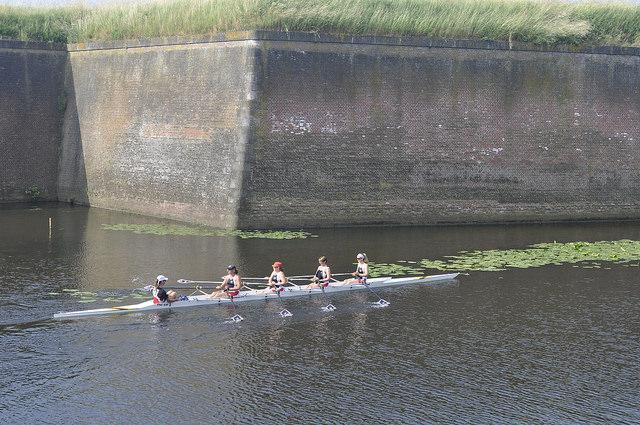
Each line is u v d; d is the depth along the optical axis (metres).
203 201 33.69
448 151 34.75
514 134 35.66
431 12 35.34
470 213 35.16
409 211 34.34
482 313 22.78
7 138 40.00
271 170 32.47
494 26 35.50
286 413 16.80
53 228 32.72
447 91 34.69
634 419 16.75
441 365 19.22
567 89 36.34
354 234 32.09
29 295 23.23
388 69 33.94
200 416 16.61
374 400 17.39
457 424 16.42
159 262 26.98
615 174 37.19
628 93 37.28
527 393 17.84
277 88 32.50
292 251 28.75
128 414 16.66
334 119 33.25
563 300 23.97
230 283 23.66
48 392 17.52
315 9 33.25
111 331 20.95
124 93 37.66
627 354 20.02
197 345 20.20
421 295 24.45
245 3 33.00
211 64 33.62
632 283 25.77
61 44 40.94
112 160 38.16
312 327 21.62
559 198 36.41
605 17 38.03
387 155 33.97
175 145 35.00
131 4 38.81
